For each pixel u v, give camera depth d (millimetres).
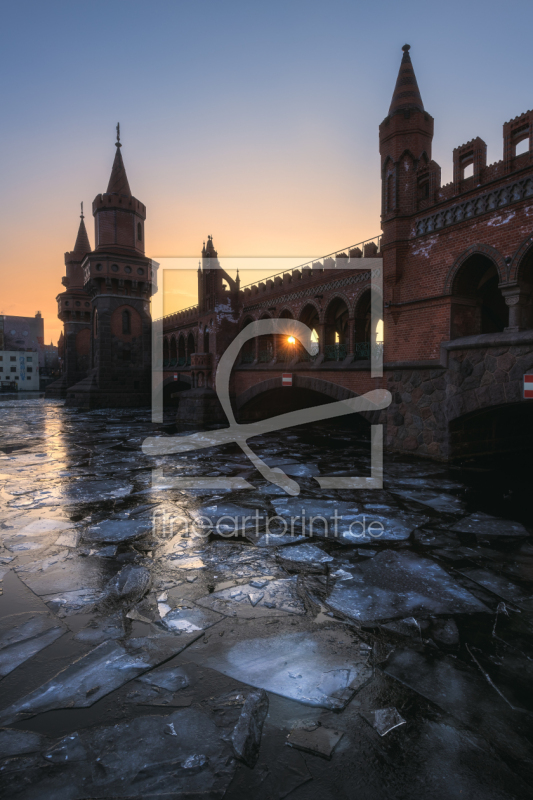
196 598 4488
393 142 12133
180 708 2938
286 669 3344
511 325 9664
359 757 2545
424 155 12070
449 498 8102
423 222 11656
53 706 2953
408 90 11914
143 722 2812
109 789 2330
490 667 3359
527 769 2467
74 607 4293
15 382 87938
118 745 2627
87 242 51250
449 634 3805
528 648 3604
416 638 3750
